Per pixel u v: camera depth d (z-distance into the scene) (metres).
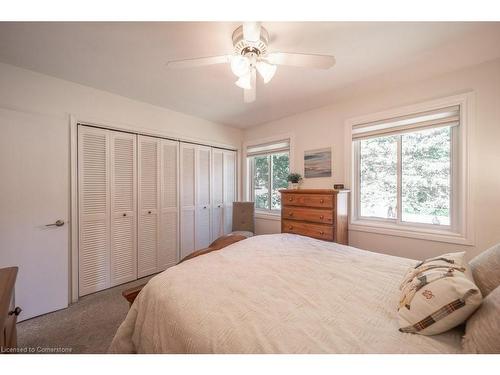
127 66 1.93
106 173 2.49
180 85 2.31
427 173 2.25
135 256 2.73
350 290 1.09
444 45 1.63
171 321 0.91
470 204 1.90
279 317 0.86
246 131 4.04
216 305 0.94
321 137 2.96
